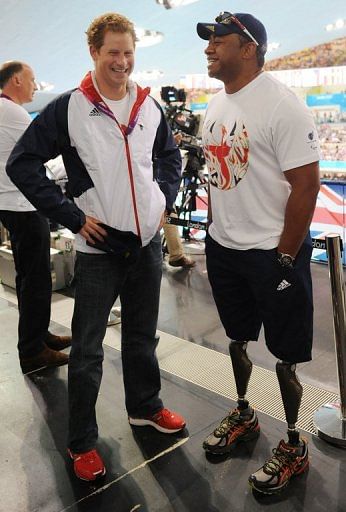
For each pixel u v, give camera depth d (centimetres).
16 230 246
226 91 164
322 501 166
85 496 175
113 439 206
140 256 189
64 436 211
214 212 176
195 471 185
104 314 183
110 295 182
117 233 173
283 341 169
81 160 170
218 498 171
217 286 186
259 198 162
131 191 172
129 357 203
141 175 174
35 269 251
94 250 175
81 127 164
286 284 162
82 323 180
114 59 160
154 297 198
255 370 256
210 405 227
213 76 161
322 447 194
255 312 188
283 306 165
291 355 170
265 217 163
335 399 225
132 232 175
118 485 180
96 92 164
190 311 346
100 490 178
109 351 286
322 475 179
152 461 191
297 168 151
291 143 150
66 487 180
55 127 166
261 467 181
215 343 292
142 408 209
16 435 213
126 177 171
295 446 178
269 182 159
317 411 213
